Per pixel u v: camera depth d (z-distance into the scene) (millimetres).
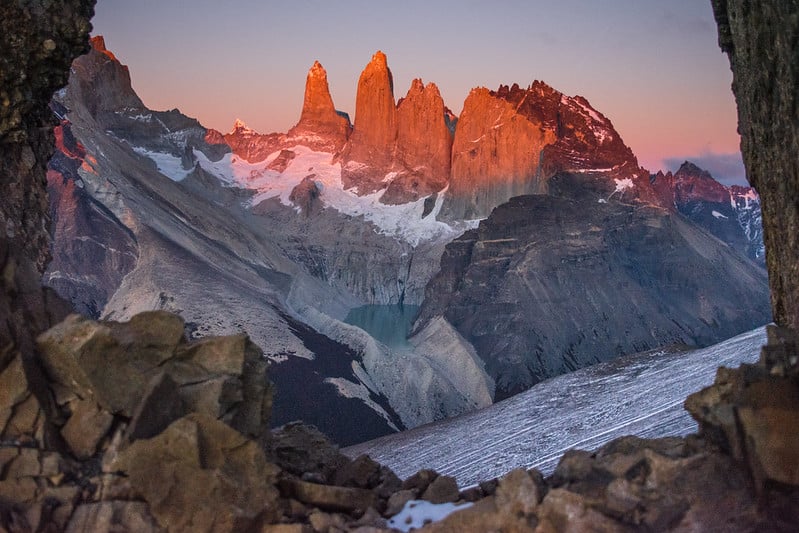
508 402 71875
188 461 9484
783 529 8453
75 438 9930
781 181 12102
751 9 12219
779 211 12445
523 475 9438
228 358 10961
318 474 11703
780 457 8656
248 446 9805
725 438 9570
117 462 9594
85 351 10102
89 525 9234
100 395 10023
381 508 11008
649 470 9477
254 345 11617
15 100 13266
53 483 9469
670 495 9102
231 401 10727
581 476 9719
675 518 8922
